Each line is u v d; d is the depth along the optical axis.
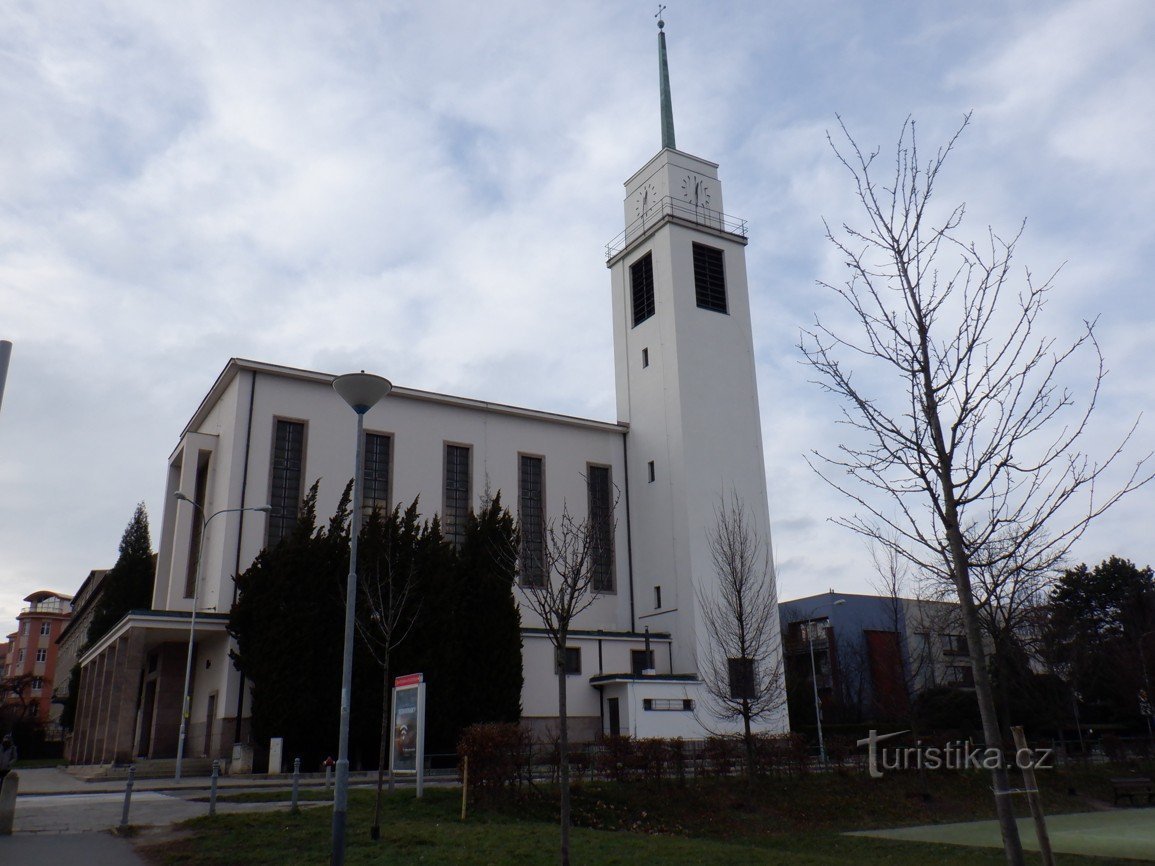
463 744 22.22
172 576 41.84
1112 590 61.31
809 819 24.94
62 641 112.31
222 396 44.69
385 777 30.92
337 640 35.59
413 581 36.34
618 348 55.22
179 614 36.88
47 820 19.22
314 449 42.84
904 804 27.52
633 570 50.16
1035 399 9.59
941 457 9.30
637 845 16.78
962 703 50.88
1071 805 30.39
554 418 50.12
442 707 36.22
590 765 24.73
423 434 46.09
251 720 35.09
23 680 96.38
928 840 21.92
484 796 21.88
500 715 37.56
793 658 63.91
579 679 43.00
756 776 27.06
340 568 36.59
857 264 10.29
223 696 37.09
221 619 37.56
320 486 42.59
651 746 25.62
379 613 31.27
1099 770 35.47
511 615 39.22
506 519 41.00
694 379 50.53
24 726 78.06
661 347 51.62
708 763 26.72
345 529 39.50
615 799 23.72
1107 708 57.38
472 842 16.53
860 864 15.88
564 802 13.34
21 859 15.05
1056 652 42.56
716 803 24.84
